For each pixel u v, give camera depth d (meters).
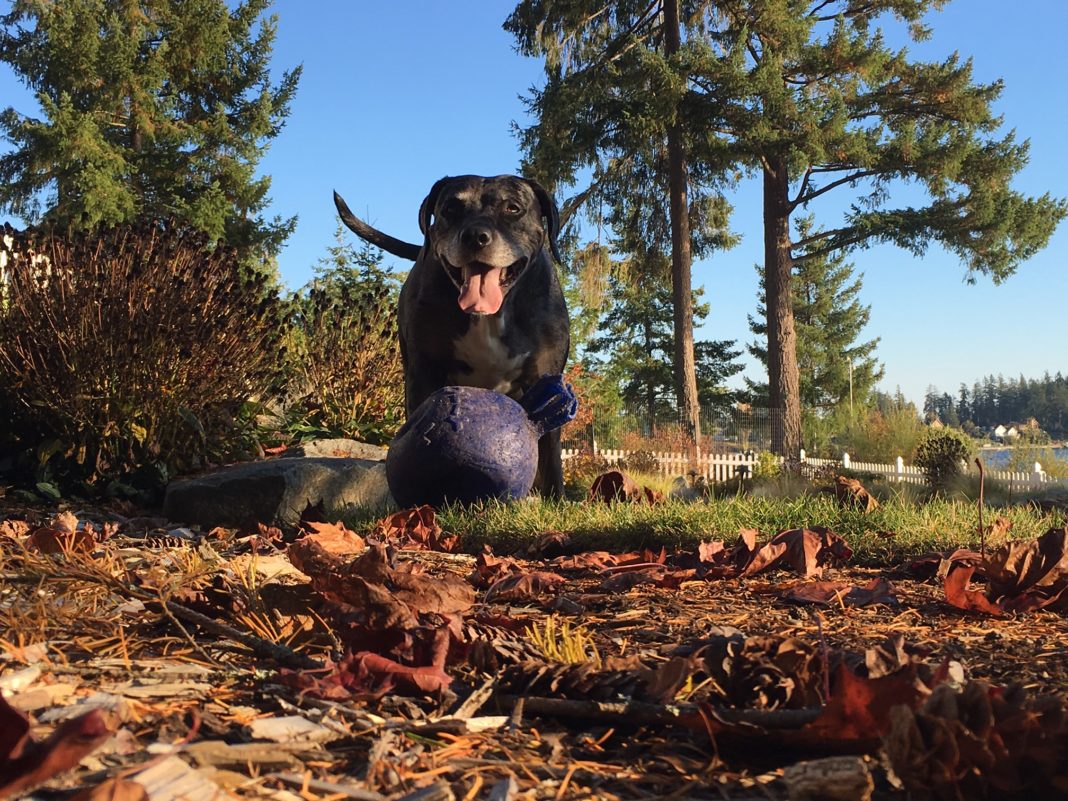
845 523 1.32
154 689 0.49
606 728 0.50
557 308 1.84
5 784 0.31
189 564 0.86
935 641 0.74
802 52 8.09
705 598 0.95
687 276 8.66
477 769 0.42
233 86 9.24
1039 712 0.40
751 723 0.45
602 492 1.86
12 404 2.01
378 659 0.53
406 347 1.92
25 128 8.12
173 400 2.03
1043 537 0.91
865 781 0.36
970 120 8.13
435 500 1.57
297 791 0.37
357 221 2.14
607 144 8.42
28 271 2.03
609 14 8.66
